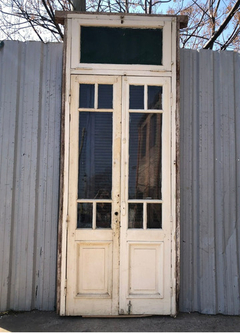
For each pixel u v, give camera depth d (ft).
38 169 11.31
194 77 11.92
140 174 11.01
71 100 10.92
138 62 11.21
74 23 11.14
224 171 11.67
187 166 11.55
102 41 11.23
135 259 10.69
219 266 11.30
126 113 11.00
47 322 10.11
